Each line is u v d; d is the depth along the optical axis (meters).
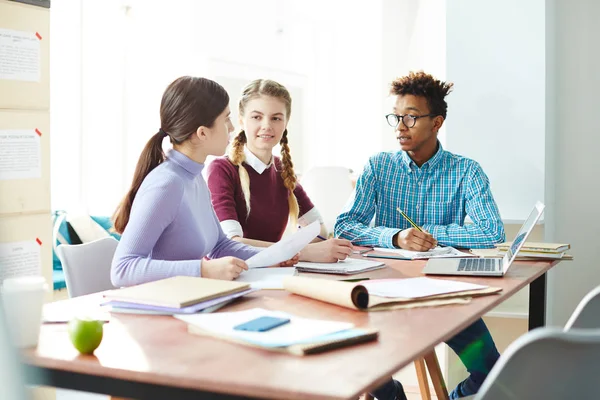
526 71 3.68
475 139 3.77
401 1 5.87
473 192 2.87
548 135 3.78
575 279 4.06
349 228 2.82
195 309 1.47
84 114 5.75
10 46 2.55
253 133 2.81
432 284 1.82
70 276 2.11
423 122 2.88
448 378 3.27
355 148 6.48
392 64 5.98
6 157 2.55
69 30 5.67
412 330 1.36
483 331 2.61
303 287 1.66
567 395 1.04
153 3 5.98
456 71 3.79
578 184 4.03
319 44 6.54
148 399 1.11
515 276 2.08
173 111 2.07
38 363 1.19
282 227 2.93
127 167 6.03
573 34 3.99
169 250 2.06
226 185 2.76
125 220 2.10
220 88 2.14
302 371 1.09
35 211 2.67
